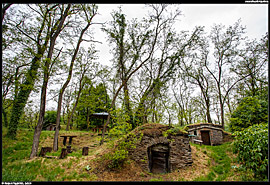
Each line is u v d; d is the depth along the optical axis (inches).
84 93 850.1
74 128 983.0
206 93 843.4
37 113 735.7
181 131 353.7
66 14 401.4
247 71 711.1
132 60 601.9
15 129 401.7
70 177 227.0
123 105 295.7
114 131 272.5
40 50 370.0
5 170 230.4
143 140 328.5
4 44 362.3
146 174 282.0
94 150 368.2
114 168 272.7
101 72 790.5
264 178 187.3
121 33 582.6
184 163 320.8
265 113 446.6
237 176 223.5
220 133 610.9
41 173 231.6
